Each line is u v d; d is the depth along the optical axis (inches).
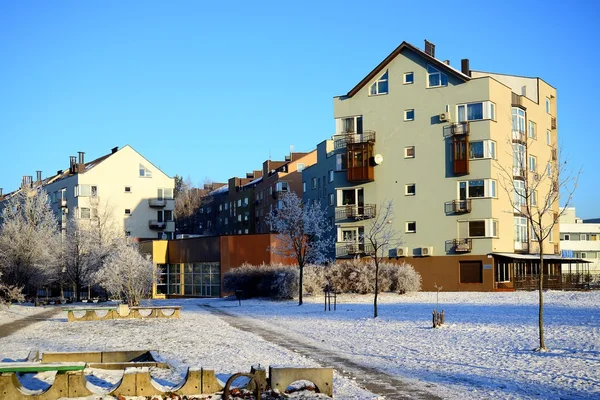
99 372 641.0
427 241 2273.6
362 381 605.3
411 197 2313.0
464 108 2242.9
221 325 1195.3
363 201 2406.5
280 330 1085.8
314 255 2389.3
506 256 2132.1
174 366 687.1
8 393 501.7
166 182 3782.0
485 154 2196.1
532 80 2588.6
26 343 964.6
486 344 832.9
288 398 513.7
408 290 1974.7
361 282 1956.2
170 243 2920.8
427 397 531.2
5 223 2145.7
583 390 550.3
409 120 2335.1
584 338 849.5
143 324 1259.8
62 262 2395.4
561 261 2514.8
